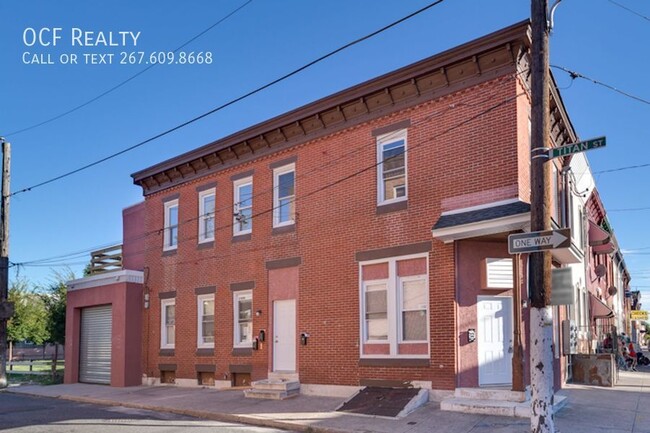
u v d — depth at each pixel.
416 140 15.81
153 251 23.92
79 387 23.62
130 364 23.27
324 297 17.34
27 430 12.92
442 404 13.39
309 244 18.03
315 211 18.03
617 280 40.88
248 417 14.10
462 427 11.83
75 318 26.16
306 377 17.41
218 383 20.33
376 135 16.69
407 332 15.41
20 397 21.58
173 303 22.94
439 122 15.42
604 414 12.88
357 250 16.67
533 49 10.38
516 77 14.20
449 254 14.59
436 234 14.22
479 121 14.66
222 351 20.41
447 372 14.19
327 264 17.42
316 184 18.12
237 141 20.36
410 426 12.20
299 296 18.06
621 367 26.81
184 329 22.03
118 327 23.61
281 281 18.78
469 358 14.20
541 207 9.97
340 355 16.66
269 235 19.33
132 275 23.86
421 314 15.20
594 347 25.11
